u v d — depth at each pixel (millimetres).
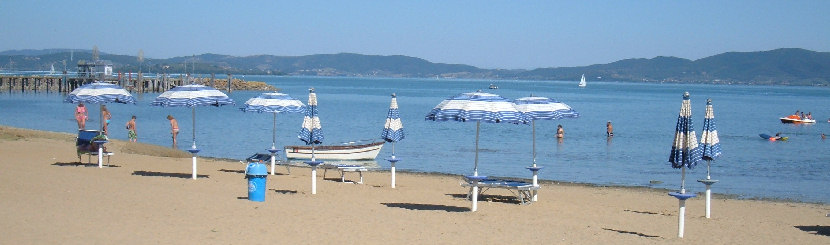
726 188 26375
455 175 28438
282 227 14320
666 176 29719
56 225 13539
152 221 14375
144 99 96875
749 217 18828
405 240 13625
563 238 14445
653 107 104625
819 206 21969
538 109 19250
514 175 29562
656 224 16672
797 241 15094
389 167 31234
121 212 15125
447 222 15727
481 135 48875
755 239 15094
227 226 14195
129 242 12484
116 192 17641
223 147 39219
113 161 26062
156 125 53438
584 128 57531
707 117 14609
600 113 85562
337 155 32719
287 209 16359
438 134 49375
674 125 63156
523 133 51062
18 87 122375
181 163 27156
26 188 17516
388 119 21297
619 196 22891
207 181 21422
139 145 33125
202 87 21609
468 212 17328
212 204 16609
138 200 16656
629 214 18172
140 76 111938
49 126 51969
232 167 27172
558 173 30406
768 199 23656
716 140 14609
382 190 21172
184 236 13164
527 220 16438
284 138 44938
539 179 28234
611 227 16047
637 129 57844
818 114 92625
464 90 192125
